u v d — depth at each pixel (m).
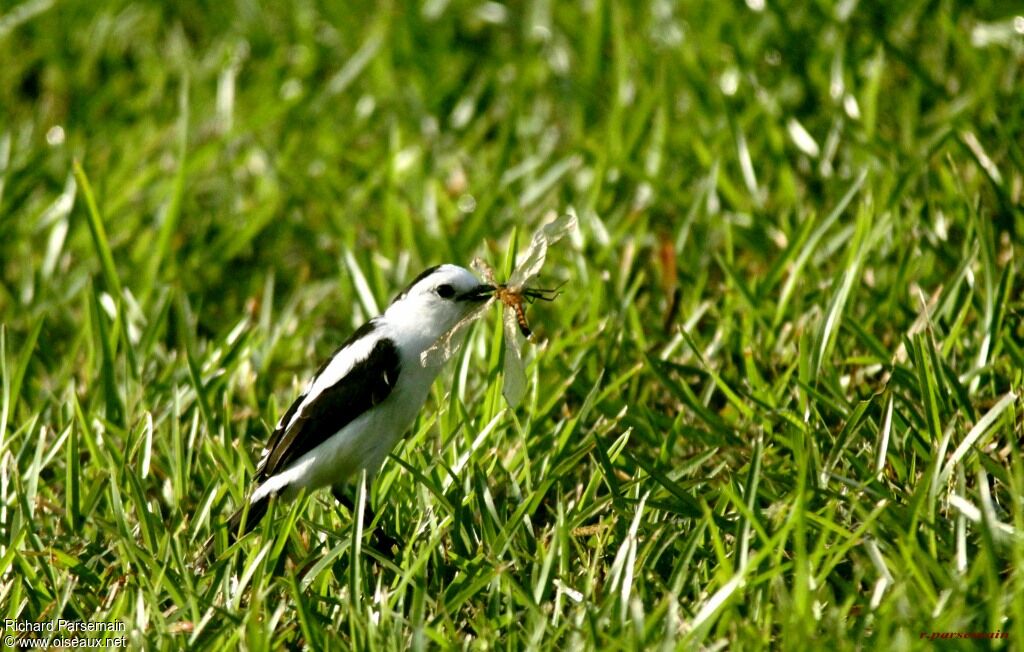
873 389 10.13
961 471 7.87
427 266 13.56
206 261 14.41
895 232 12.03
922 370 9.04
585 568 8.31
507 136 15.10
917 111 14.13
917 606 7.15
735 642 7.11
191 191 15.68
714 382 10.45
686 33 16.17
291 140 16.23
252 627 7.39
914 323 10.57
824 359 10.24
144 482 9.96
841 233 12.23
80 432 10.67
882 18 15.39
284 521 8.90
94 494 9.70
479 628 7.82
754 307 11.29
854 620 7.43
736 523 8.38
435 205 14.55
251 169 16.61
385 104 17.12
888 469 9.02
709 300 11.94
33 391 12.03
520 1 19.12
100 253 12.27
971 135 13.10
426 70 17.67
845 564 8.30
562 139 16.08
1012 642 6.76
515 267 9.94
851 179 13.55
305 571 8.84
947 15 14.84
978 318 10.51
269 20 19.56
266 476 9.64
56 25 19.75
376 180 15.14
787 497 8.45
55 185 16.00
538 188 14.45
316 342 12.88
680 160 14.84
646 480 9.07
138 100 17.94
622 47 15.57
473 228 13.78
